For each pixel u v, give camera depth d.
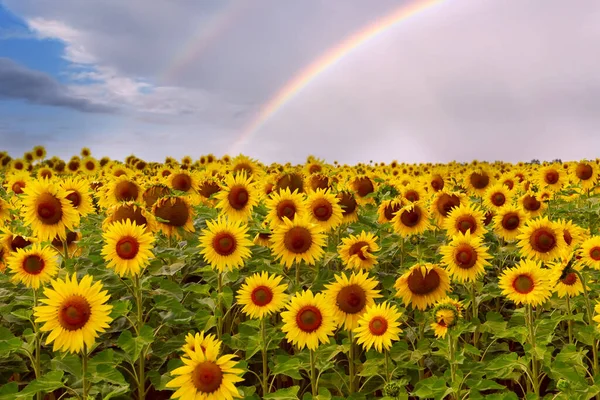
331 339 1.50
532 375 1.40
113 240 1.39
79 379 1.31
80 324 1.12
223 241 1.52
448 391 1.23
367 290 1.44
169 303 1.47
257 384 1.59
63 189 1.72
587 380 1.44
